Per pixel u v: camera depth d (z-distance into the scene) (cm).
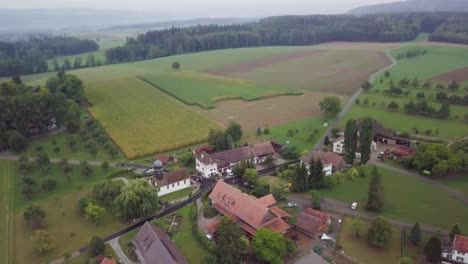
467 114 19075
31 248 9988
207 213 11294
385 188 12812
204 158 14075
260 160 15088
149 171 14138
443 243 9569
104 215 11462
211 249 9506
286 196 12450
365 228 10538
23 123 16825
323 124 19050
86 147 16400
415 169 14175
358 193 12581
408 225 10706
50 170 14375
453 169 13475
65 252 9694
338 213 11388
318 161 12812
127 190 11256
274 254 9000
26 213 10894
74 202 12250
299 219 10644
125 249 9881
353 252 9619
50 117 18012
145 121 19800
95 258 9306
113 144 16812
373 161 14962
